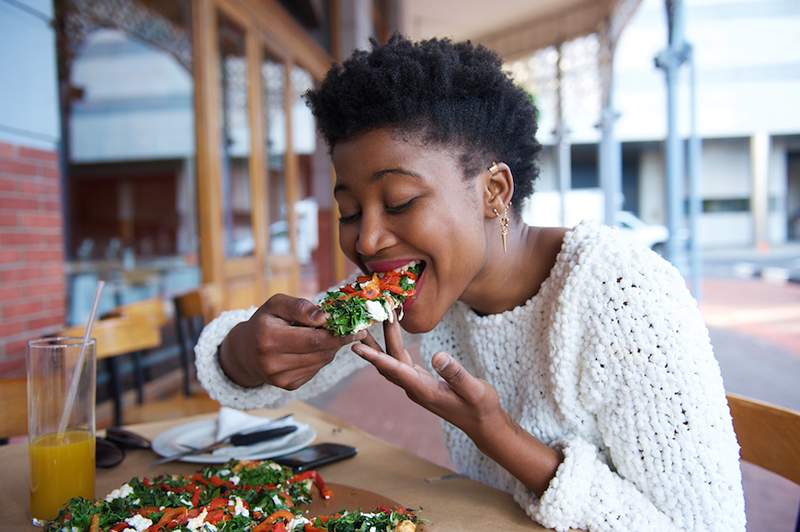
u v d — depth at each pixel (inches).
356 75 35.7
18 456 50.9
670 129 272.8
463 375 34.4
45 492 38.3
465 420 36.5
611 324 37.7
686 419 36.0
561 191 450.3
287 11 230.8
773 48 828.0
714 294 402.0
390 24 380.8
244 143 199.2
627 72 824.3
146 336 89.4
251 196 203.8
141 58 725.3
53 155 120.9
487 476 49.8
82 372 40.0
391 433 144.9
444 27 439.2
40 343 41.1
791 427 42.1
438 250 36.9
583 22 402.9
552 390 41.8
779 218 962.7
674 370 36.1
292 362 39.7
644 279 37.6
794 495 112.3
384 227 36.9
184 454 49.4
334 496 41.0
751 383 191.8
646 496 37.6
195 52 169.2
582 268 39.4
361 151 36.1
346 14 291.7
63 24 253.8
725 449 36.2
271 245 223.6
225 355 46.4
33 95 115.3
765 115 846.5
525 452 37.5
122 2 243.6
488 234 41.4
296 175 253.9
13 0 110.1
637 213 965.8
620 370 37.4
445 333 52.3
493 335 45.9
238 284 191.0
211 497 38.5
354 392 181.2
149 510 34.4
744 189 958.4
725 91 845.2
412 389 35.6
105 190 740.7
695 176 310.5
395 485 44.1
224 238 181.2
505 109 39.4
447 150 36.4
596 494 36.8
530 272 44.7
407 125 35.2
